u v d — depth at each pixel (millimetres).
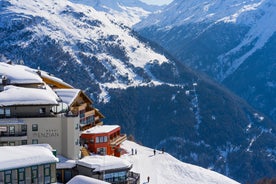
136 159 91312
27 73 75562
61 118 68125
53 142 67812
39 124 66875
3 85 70875
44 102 67000
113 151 85625
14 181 51156
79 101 83312
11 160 51500
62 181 65375
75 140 69000
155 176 81062
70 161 66250
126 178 66375
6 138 64625
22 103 65875
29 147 56500
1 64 77500
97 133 80750
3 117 65688
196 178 85062
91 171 63500
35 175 53000
